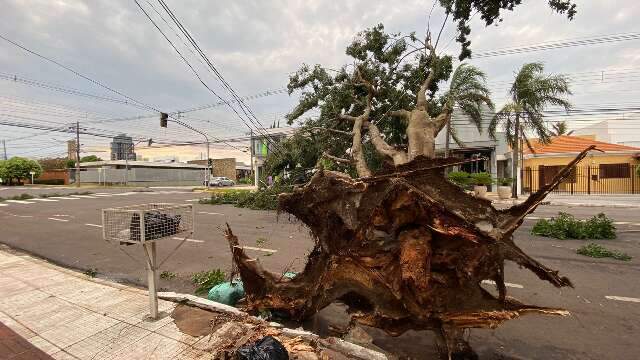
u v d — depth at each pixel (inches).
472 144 899.4
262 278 171.5
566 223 385.1
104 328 148.5
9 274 229.5
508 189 811.4
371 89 518.6
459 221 118.3
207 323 151.4
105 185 1765.5
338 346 129.4
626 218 507.2
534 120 751.7
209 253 316.8
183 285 227.1
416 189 120.4
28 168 1860.2
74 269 264.5
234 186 1849.2
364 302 150.3
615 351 142.6
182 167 2204.7
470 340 153.6
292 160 608.7
